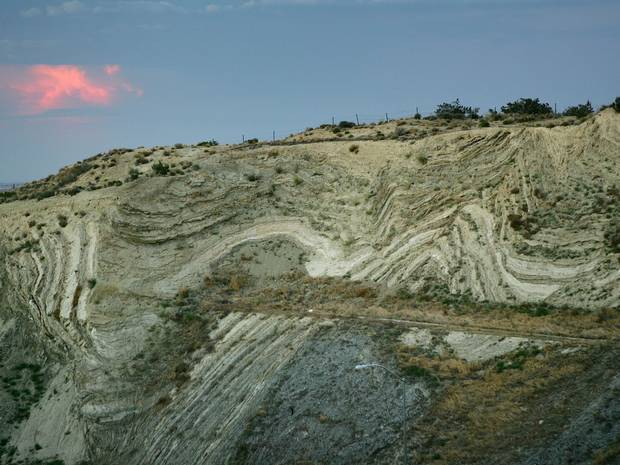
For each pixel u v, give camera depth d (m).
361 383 37.22
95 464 40.66
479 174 48.66
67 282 50.88
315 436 35.12
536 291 40.81
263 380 39.72
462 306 42.00
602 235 41.69
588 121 47.59
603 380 32.88
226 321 45.75
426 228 47.34
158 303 48.41
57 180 69.25
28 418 45.09
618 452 28.20
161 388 42.91
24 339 51.09
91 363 45.47
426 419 34.00
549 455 29.42
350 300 45.22
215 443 37.53
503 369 35.84
